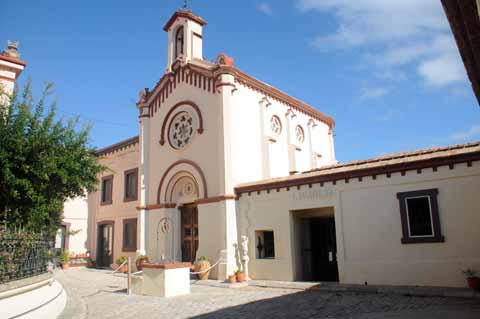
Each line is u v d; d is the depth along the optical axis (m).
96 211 27.48
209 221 17.92
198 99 19.77
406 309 9.35
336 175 14.45
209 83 19.28
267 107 20.77
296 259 15.70
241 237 17.14
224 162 17.67
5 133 11.80
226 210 17.17
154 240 20.59
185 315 10.03
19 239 9.43
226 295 13.14
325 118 26.98
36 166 12.02
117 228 25.34
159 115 22.00
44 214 12.06
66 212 26.59
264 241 16.98
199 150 19.23
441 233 12.02
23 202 11.87
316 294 12.48
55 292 11.31
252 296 12.72
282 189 16.19
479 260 11.33
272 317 9.36
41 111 12.85
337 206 14.37
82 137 13.79
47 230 12.71
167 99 21.64
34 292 9.73
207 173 18.62
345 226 14.06
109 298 13.16
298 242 16.14
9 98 12.89
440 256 11.95
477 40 5.84
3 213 11.47
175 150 20.47
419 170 12.66
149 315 10.20
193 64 20.14
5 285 8.44
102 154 27.73
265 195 16.75
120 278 19.28
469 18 5.42
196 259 18.17
